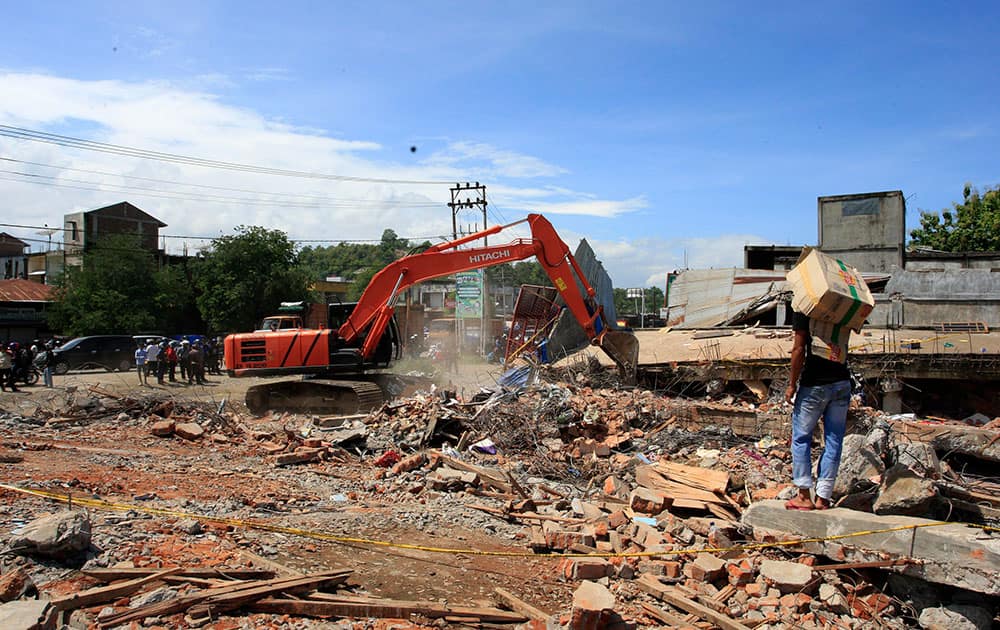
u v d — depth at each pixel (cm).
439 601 513
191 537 606
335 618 475
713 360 1570
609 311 2970
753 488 830
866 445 683
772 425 1234
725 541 621
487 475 942
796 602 530
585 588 496
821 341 584
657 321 5672
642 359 1705
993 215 3775
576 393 1478
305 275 5091
